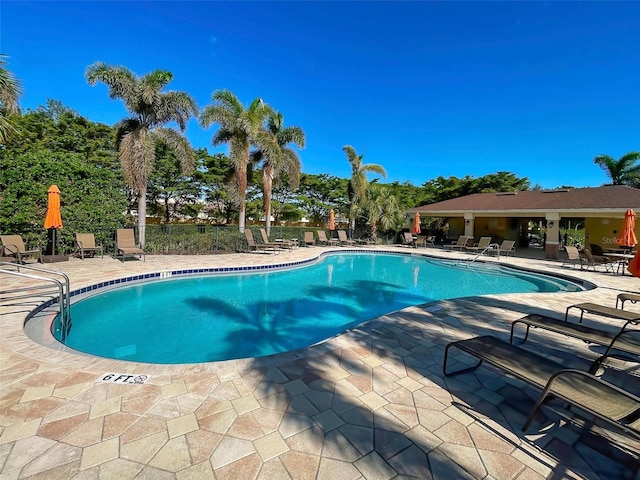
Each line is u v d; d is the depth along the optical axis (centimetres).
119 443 217
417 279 1130
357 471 201
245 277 1016
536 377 250
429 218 2781
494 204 1922
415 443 230
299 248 1770
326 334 575
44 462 198
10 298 583
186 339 531
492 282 1112
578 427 254
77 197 1124
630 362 380
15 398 267
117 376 310
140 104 1309
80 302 672
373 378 329
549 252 1559
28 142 1770
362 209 2227
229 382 308
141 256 1225
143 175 1321
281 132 1867
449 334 472
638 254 439
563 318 572
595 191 1716
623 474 205
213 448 216
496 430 248
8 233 983
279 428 241
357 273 1209
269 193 1791
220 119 1512
